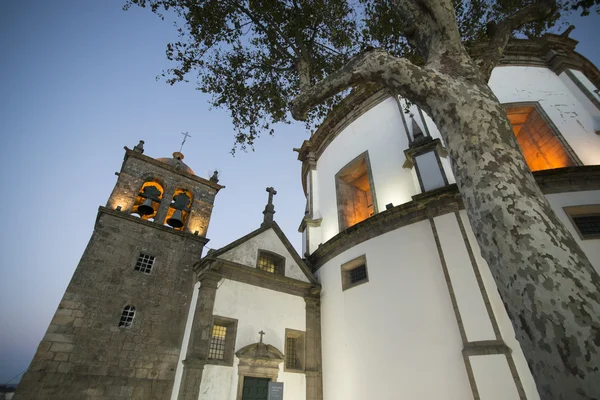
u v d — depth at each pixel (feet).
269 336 44.21
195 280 46.57
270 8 33.68
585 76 50.03
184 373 36.17
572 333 7.25
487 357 29.32
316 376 44.88
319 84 21.63
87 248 41.83
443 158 45.24
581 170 34.63
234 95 38.04
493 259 9.56
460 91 13.07
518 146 11.49
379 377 37.42
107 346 37.70
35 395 32.04
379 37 37.50
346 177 62.90
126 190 50.11
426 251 39.11
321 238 61.62
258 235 52.37
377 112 60.39
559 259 8.35
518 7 35.14
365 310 42.91
